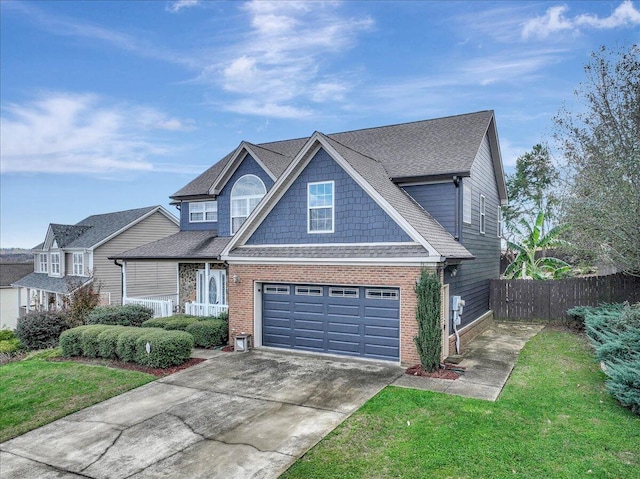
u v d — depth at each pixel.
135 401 9.08
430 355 10.19
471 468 5.82
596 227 14.30
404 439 6.72
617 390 7.73
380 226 11.66
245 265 13.60
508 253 27.89
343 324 12.21
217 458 6.41
